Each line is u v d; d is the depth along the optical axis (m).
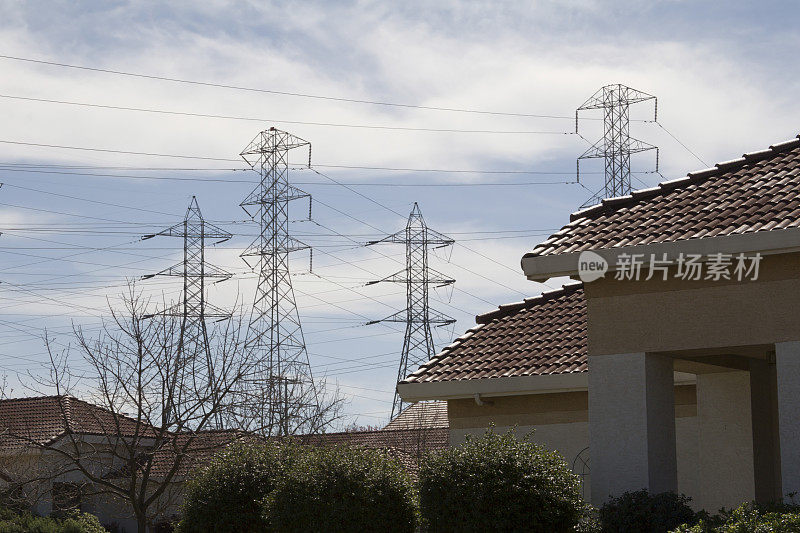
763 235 10.57
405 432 30.53
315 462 13.55
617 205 13.58
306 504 13.08
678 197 13.05
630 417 11.66
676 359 12.68
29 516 21.42
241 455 15.59
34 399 32.38
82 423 28.38
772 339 10.84
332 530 12.89
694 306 11.42
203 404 17.11
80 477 27.39
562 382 15.29
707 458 13.99
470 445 12.38
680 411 16.09
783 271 10.88
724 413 13.94
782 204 11.47
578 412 16.11
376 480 13.21
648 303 11.75
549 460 12.03
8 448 25.77
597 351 12.03
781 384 10.73
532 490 11.55
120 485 19.02
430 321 44.16
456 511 11.71
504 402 16.81
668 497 11.17
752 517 9.23
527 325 17.73
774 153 13.64
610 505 11.39
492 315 18.81
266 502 13.89
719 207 12.09
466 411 17.14
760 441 13.71
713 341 11.22
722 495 13.75
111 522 29.70
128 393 17.06
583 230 12.78
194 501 15.20
